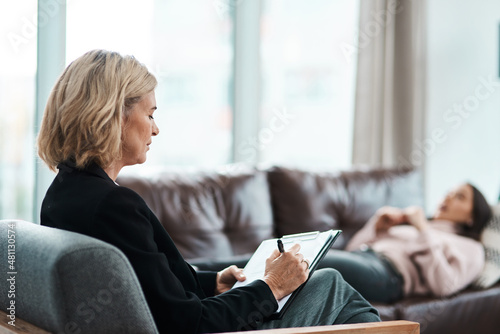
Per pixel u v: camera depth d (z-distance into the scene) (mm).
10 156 2824
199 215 2572
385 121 3859
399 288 2604
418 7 3885
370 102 3764
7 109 2789
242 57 3758
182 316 1266
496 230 2982
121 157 1418
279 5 3914
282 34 3934
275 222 2879
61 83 1357
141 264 1249
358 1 3818
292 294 1417
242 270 1578
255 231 2734
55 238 1197
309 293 1487
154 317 1271
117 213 1264
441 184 4180
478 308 2764
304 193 2908
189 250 2510
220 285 1607
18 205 2869
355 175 3121
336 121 4105
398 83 3877
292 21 3967
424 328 2559
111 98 1324
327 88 4074
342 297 1518
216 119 3727
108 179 1353
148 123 1419
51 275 1114
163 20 3465
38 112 2832
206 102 3684
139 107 1402
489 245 2947
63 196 1329
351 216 3021
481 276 2838
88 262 1130
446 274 2648
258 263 1560
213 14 3674
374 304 2465
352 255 2662
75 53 2904
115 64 1362
